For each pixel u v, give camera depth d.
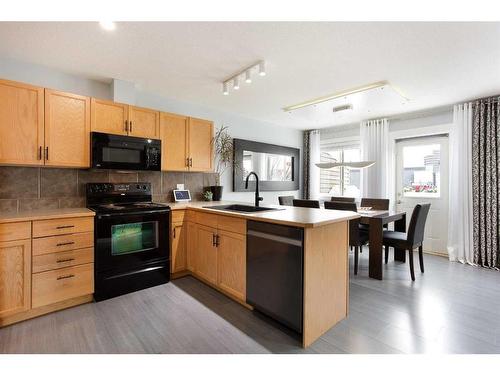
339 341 1.84
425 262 3.73
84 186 2.89
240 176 4.51
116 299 2.47
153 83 3.14
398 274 3.22
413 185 4.49
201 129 3.62
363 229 3.68
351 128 5.21
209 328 1.98
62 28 2.01
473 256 3.62
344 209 3.41
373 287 2.81
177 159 3.35
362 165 3.67
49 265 2.16
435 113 4.10
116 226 2.54
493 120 3.46
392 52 2.34
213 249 2.63
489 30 1.97
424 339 1.86
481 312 2.25
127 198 3.12
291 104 3.95
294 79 2.97
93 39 2.17
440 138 4.19
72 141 2.54
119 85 3.02
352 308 2.33
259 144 4.82
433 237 4.27
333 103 3.68
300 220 1.83
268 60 2.52
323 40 2.16
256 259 2.13
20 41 2.20
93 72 2.83
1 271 1.95
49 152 2.41
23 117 2.28
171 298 2.50
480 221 3.57
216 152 4.20
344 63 2.56
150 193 3.34
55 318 2.12
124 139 2.79
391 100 3.60
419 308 2.33
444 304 2.41
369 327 2.02
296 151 5.62
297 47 2.27
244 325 2.03
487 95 3.45
